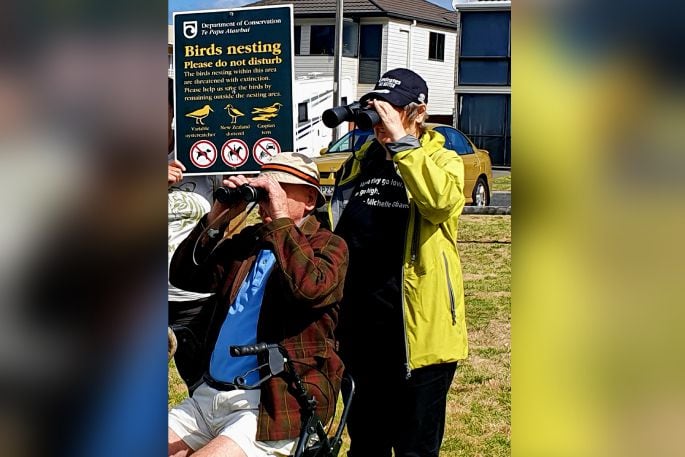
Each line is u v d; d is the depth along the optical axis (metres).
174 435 2.67
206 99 3.44
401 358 3.00
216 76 3.43
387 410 3.13
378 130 2.99
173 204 3.37
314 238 2.68
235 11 3.39
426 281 2.94
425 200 2.84
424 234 2.95
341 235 3.11
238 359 2.63
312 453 2.53
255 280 2.69
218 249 2.85
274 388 2.51
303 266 2.51
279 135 3.39
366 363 3.08
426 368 2.96
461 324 3.00
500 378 4.13
